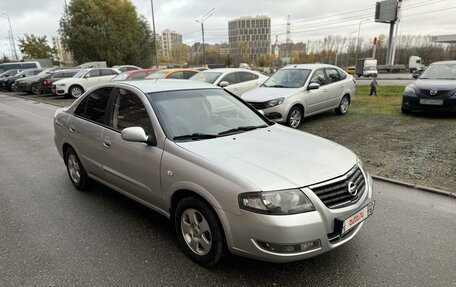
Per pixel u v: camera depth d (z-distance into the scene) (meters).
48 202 4.21
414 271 2.74
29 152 6.77
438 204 3.98
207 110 3.67
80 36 39.75
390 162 5.49
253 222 2.36
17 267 2.86
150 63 46.12
